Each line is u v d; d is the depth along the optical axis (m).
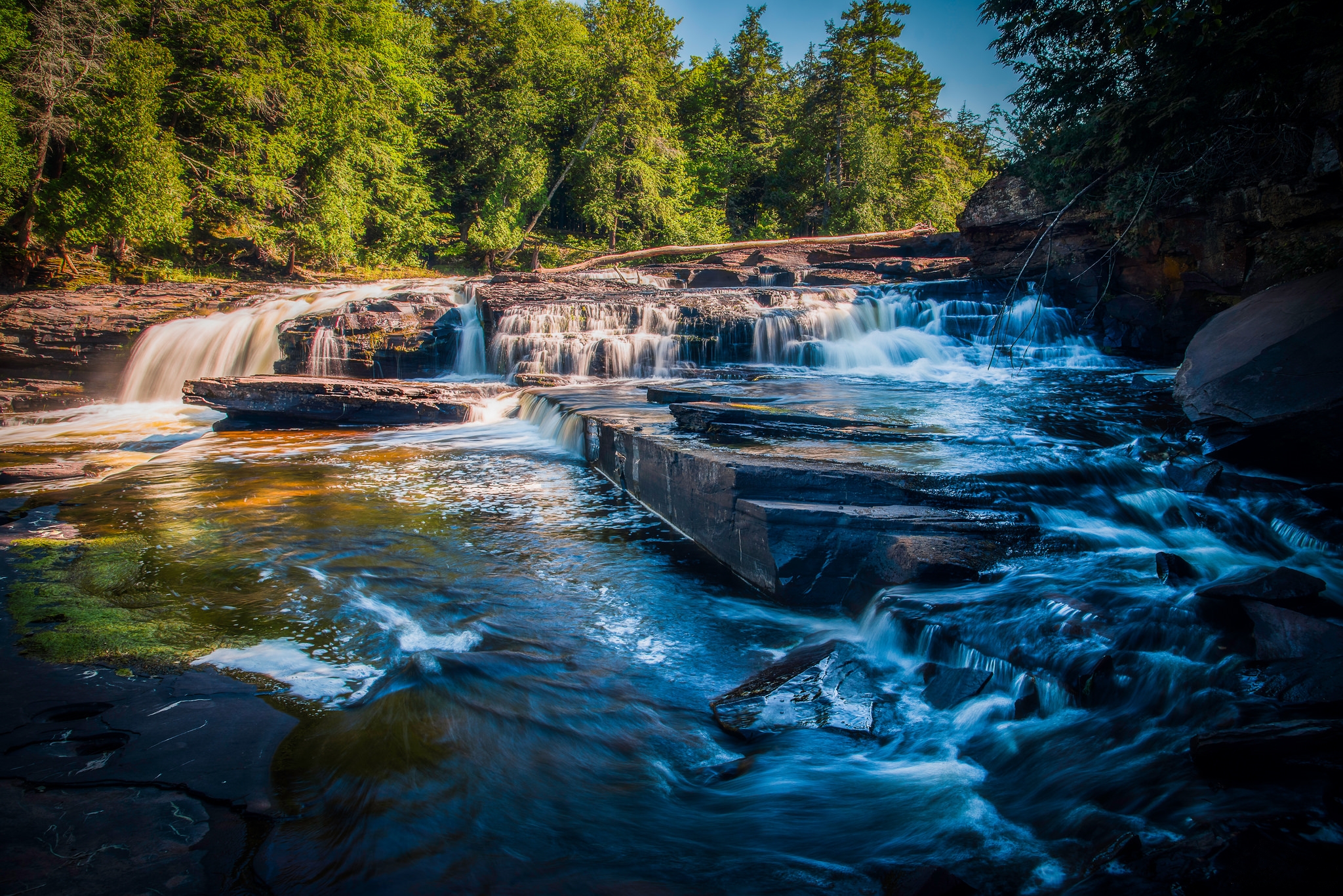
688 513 7.32
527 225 45.50
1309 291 8.21
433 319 19.61
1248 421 7.14
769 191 53.56
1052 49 10.48
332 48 31.45
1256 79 8.26
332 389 14.11
